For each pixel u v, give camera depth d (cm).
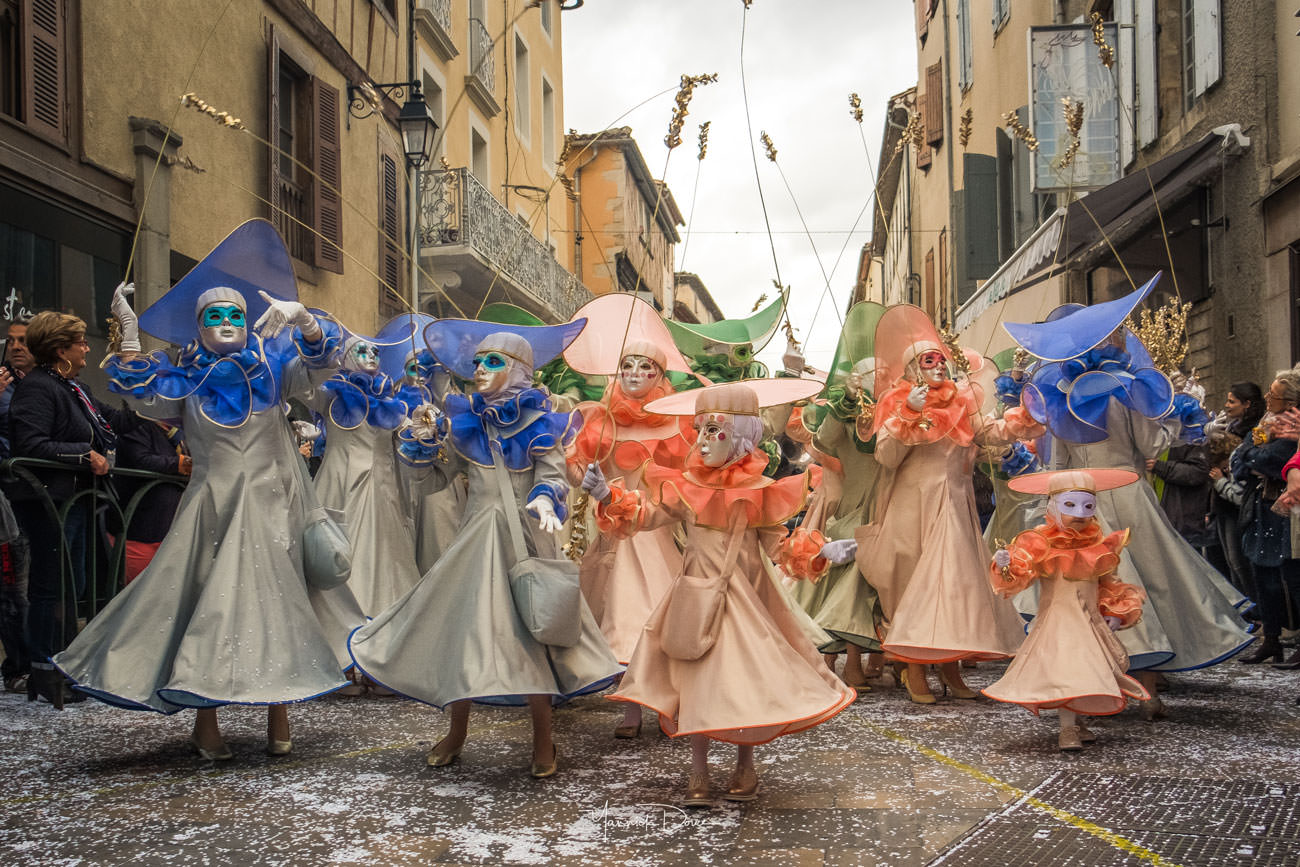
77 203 945
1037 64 1534
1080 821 382
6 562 591
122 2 1019
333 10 1496
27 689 648
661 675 423
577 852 357
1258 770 452
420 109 1398
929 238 3111
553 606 441
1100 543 514
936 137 2877
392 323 779
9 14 880
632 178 3734
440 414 530
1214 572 617
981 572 634
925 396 630
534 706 454
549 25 2723
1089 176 1517
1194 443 632
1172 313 766
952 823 383
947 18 2738
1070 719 496
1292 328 1073
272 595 480
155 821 391
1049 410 627
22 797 422
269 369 510
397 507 725
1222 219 1220
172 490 722
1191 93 1339
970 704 627
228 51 1212
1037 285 1853
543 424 472
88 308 960
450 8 1991
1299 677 697
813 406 727
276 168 1300
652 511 439
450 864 346
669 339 745
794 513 432
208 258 524
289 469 515
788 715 396
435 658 450
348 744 519
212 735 484
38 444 600
